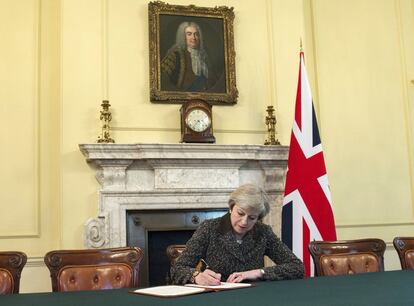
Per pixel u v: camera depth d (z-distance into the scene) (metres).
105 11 4.67
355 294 1.87
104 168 4.39
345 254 3.06
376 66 5.54
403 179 5.44
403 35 5.65
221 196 4.62
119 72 4.65
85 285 2.60
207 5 4.98
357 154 5.35
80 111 4.49
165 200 4.50
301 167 4.30
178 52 4.79
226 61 4.87
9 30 4.67
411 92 5.59
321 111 5.30
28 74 4.65
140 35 4.75
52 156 4.62
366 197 5.30
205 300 1.80
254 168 4.79
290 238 4.21
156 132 4.67
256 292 2.00
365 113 5.43
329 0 5.52
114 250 2.72
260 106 4.93
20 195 4.50
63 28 4.55
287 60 5.05
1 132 4.53
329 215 4.21
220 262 2.63
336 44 5.46
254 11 5.07
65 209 4.36
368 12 5.60
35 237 4.48
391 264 5.27
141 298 1.91
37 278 4.41
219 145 4.50
